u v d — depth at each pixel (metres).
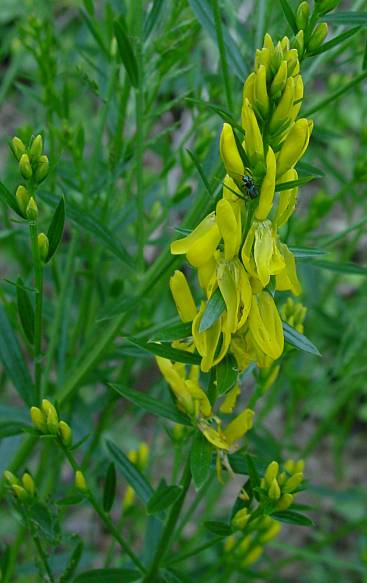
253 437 0.39
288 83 0.24
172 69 0.38
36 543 0.30
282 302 0.41
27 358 0.55
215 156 0.32
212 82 0.38
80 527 0.56
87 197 0.36
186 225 0.31
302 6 0.27
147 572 0.31
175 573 0.31
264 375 0.31
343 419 0.63
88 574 0.31
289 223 0.31
